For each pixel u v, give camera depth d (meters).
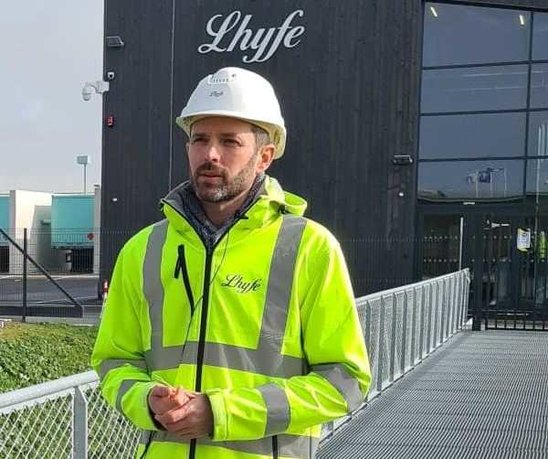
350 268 15.48
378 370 5.64
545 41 14.34
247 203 1.87
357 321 1.87
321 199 15.89
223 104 1.81
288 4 16.23
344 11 15.83
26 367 7.18
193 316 1.81
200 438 1.76
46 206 40.81
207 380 1.76
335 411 1.77
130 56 17.20
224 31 16.67
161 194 16.98
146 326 1.90
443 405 5.46
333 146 15.84
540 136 14.35
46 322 13.21
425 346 7.61
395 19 15.47
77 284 22.47
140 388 1.79
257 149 1.88
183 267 1.85
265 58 16.39
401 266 15.10
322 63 15.98
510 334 9.59
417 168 15.23
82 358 8.30
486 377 6.55
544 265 10.69
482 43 14.81
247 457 1.75
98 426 3.07
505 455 4.25
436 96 15.17
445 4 15.05
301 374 1.83
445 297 8.84
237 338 1.78
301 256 1.83
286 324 1.80
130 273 1.95
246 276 1.81
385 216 15.40
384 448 4.39
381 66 15.56
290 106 16.17
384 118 15.51
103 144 17.36
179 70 16.98
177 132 16.95
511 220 13.21
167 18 17.02
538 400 5.63
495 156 14.61
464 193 14.84
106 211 17.30
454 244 14.57
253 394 1.71
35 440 2.71
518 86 14.52
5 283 18.67
